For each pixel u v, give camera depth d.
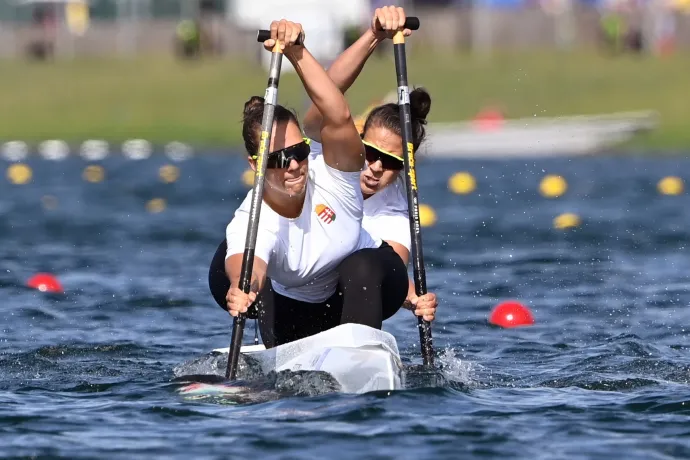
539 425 18.77
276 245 21.34
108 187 76.81
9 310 32.34
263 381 21.56
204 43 159.88
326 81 20.66
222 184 79.00
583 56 147.75
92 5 173.75
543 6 163.88
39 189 75.19
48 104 138.12
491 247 46.56
